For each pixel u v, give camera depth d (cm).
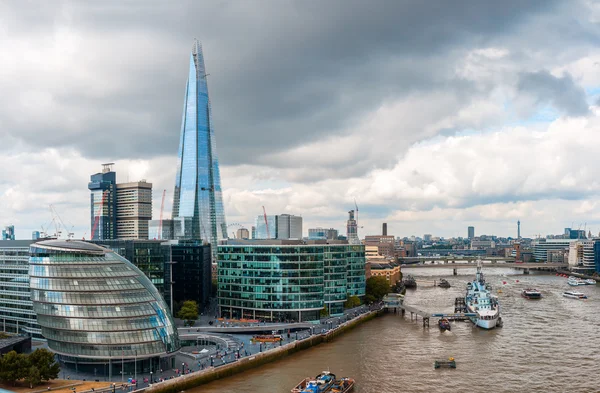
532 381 18850
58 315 19425
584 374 19638
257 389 18150
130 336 19175
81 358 19350
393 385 18450
